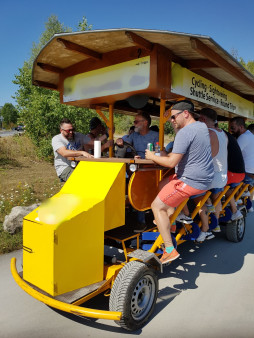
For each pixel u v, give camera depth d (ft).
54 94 41.22
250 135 17.85
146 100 12.69
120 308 9.14
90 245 9.63
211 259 15.94
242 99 19.08
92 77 13.12
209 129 13.17
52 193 27.58
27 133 50.55
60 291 8.93
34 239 9.21
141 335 9.57
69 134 15.34
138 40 10.24
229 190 17.08
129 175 11.97
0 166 42.55
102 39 11.00
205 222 13.79
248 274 14.14
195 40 10.05
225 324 10.17
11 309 10.95
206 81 14.20
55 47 11.96
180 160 10.91
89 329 9.89
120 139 13.79
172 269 14.65
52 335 9.52
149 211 14.29
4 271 13.85
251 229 21.67
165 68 11.28
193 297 11.95
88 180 11.13
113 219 10.59
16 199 25.03
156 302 11.55
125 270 9.57
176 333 9.67
